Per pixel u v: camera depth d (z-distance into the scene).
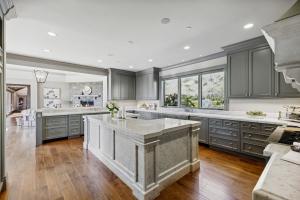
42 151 3.90
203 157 3.48
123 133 2.50
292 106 3.19
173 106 6.02
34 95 8.67
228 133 3.71
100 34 3.12
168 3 2.13
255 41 3.35
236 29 2.91
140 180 2.10
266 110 3.59
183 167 2.67
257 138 3.21
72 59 5.06
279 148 1.24
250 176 2.62
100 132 3.36
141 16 2.46
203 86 5.06
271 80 3.21
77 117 5.38
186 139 2.78
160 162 2.29
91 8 2.25
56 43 3.61
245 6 2.19
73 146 4.33
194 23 2.68
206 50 4.16
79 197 2.08
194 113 4.68
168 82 6.29
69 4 2.15
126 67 6.36
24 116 7.41
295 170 0.85
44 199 2.04
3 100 2.24
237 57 3.73
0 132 2.18
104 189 2.27
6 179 2.32
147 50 4.14
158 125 2.59
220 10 2.29
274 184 0.70
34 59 4.75
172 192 2.21
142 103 7.23
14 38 3.31
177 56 4.73
